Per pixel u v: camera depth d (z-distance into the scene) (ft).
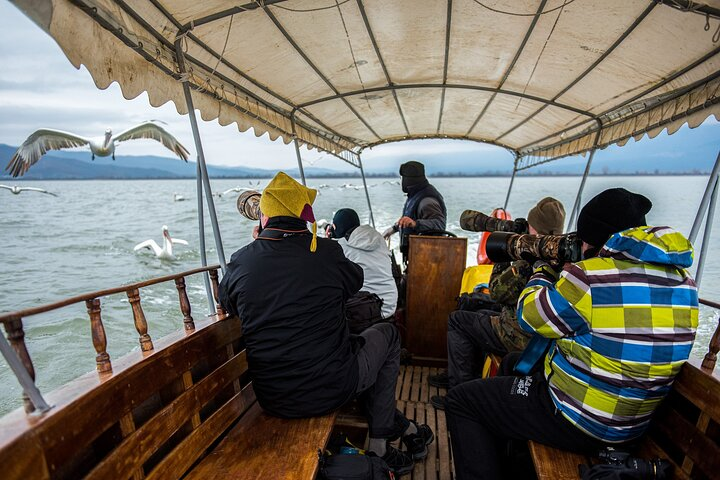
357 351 6.40
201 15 6.53
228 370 6.34
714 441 4.16
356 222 9.73
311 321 5.61
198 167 7.54
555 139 16.25
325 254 5.88
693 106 8.14
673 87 8.52
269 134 11.51
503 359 6.84
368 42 8.93
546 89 11.02
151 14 6.03
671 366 4.36
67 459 3.41
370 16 7.74
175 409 4.93
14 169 8.83
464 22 8.02
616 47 7.81
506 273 7.39
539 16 7.39
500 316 7.89
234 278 5.67
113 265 53.57
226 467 5.04
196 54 7.59
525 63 9.64
